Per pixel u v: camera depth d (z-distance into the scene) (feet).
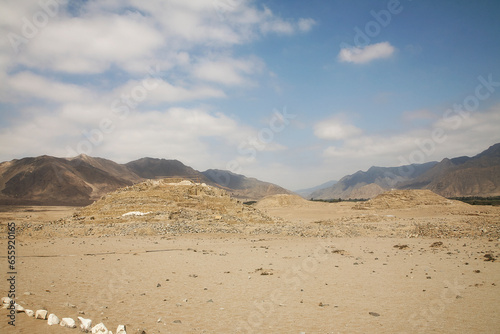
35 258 92.99
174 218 181.06
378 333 40.14
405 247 113.80
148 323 42.83
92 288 59.77
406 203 343.05
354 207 368.89
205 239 143.74
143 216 178.60
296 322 43.86
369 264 84.48
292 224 212.23
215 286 62.39
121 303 51.16
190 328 41.47
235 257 95.91
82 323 37.04
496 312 47.19
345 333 40.16
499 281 64.69
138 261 88.43
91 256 97.09
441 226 171.01
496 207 306.35
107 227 165.27
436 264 82.99
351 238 151.33
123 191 217.15
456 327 41.86
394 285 62.75
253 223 203.10
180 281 66.13
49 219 267.39
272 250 110.93
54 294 54.54
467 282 64.23
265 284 64.03
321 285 63.16
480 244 119.96
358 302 52.44
